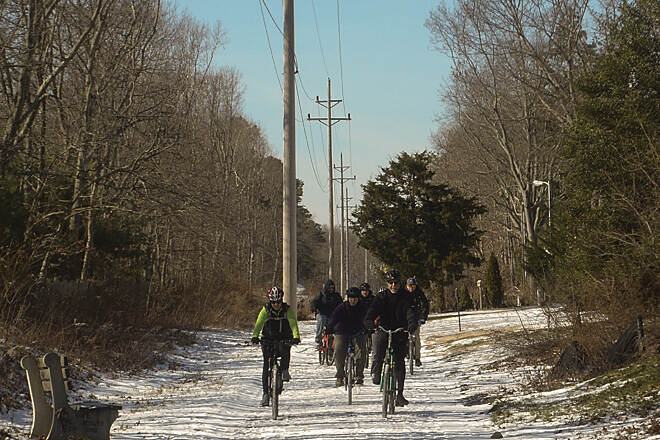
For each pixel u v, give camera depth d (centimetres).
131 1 5584
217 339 6538
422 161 11844
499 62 9025
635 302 3067
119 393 3350
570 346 3020
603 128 3912
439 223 11625
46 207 4356
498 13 8200
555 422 2169
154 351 4684
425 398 2920
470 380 3428
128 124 4784
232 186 12312
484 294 11650
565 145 4100
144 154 4741
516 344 4109
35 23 4178
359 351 3069
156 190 4828
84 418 1894
